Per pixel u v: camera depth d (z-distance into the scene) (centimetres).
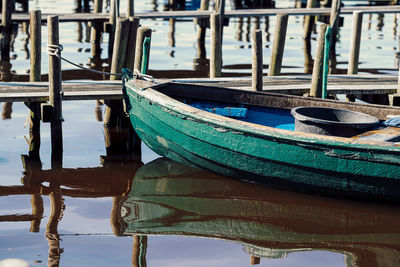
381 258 880
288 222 998
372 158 1011
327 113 1160
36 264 834
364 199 1077
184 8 3209
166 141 1214
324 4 2777
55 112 1255
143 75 1298
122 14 2319
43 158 1248
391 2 3353
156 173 1202
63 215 995
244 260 864
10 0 2064
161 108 1176
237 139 1097
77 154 1277
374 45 2488
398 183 1023
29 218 977
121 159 1270
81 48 2327
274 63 1582
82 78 1864
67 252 872
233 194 1110
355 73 1636
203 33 2481
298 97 1255
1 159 1227
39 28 1416
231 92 1288
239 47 2456
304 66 2114
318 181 1077
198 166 1209
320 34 1373
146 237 930
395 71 2017
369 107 1206
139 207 1041
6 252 862
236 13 2362
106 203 1053
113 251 880
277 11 2434
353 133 1101
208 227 973
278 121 1262
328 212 1039
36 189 1097
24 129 1413
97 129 1431
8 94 1285
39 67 1438
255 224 988
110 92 1351
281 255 883
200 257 870
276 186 1132
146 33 1352
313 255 885
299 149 1052
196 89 1298
